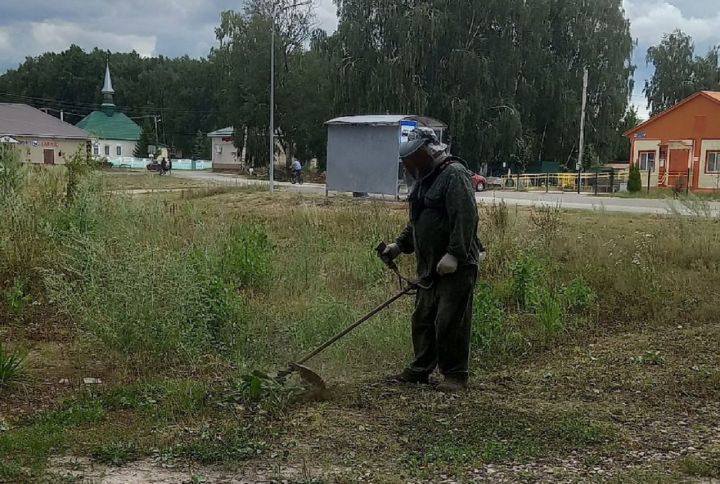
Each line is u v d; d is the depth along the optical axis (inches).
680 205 706.8
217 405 193.0
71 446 162.6
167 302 241.8
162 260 259.9
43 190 424.5
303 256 390.3
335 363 239.5
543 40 1958.7
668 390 216.2
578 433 175.5
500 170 2057.1
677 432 179.8
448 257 201.8
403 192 1000.9
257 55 2400.3
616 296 348.5
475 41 1854.1
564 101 1977.1
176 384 206.7
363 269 374.0
